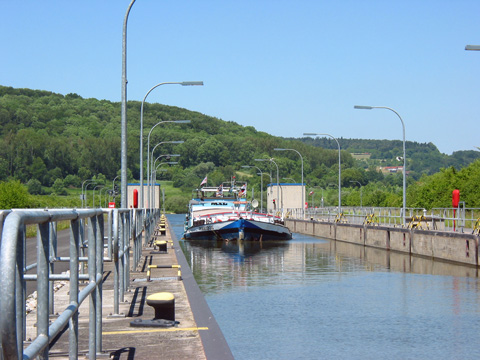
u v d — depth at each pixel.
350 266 29.69
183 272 19.17
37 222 4.54
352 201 143.25
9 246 3.52
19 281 4.01
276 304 17.56
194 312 11.95
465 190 69.94
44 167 192.25
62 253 28.70
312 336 13.09
